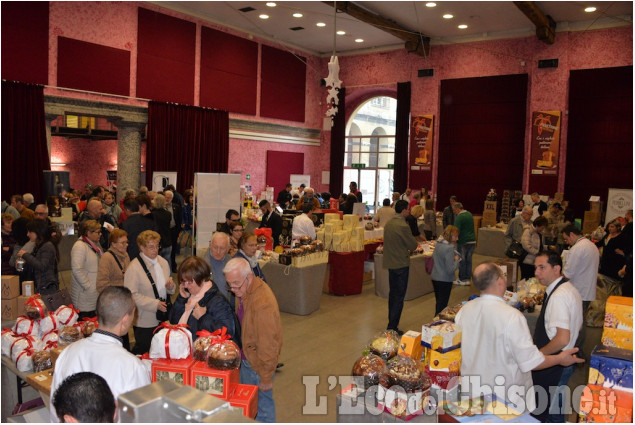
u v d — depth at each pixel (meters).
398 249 5.26
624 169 11.55
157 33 11.98
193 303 2.95
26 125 9.77
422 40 13.38
